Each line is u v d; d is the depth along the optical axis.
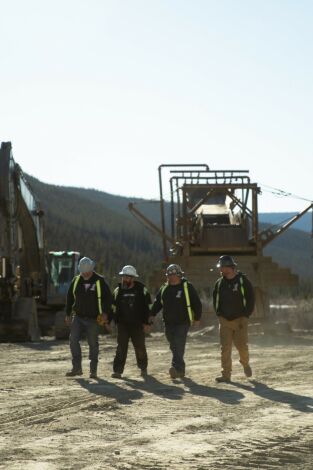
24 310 24.58
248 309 12.86
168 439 7.49
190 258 27.77
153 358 17.48
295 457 6.67
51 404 9.92
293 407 9.62
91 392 11.21
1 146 23.42
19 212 26.00
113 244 181.12
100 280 13.45
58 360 17.16
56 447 7.09
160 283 27.67
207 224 28.53
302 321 34.97
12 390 11.45
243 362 13.16
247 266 28.03
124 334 13.54
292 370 14.43
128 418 8.80
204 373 14.09
